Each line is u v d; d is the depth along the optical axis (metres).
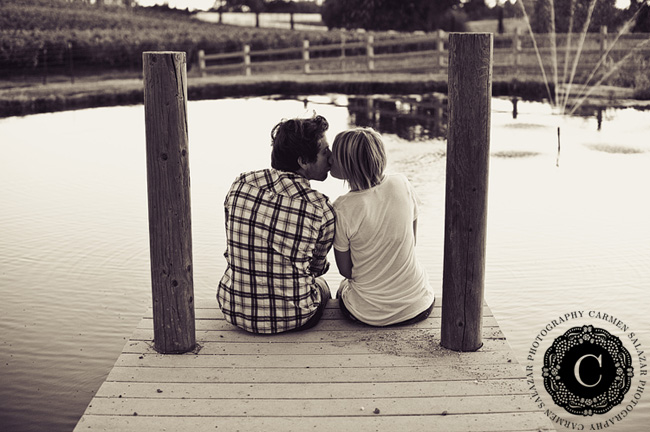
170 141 2.98
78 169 9.42
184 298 3.09
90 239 6.50
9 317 4.87
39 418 3.73
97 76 20.11
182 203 3.03
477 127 2.97
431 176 8.78
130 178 8.92
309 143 3.10
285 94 17.81
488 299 5.09
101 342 4.57
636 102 14.67
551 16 21.39
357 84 17.61
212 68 20.56
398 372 2.95
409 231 3.23
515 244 6.19
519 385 2.86
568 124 12.61
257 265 3.16
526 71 17.62
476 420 2.62
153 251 3.06
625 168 9.08
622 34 19.73
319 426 2.59
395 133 12.02
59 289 5.38
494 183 8.36
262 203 3.12
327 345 3.18
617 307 4.92
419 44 23.80
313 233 3.12
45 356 4.38
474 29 25.75
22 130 12.60
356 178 3.14
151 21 27.67
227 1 34.47
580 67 17.59
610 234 6.41
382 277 3.28
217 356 3.09
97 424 2.60
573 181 8.41
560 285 5.30
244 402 2.74
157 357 3.09
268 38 24.91
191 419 2.63
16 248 6.23
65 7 25.36
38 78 19.22
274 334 3.28
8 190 8.25
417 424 2.60
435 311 3.56
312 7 35.44
